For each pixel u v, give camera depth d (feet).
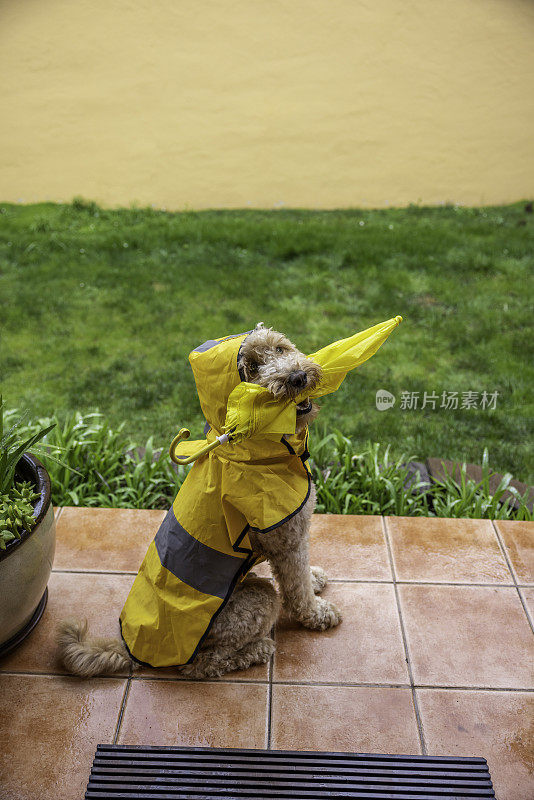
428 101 34.91
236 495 8.05
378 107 34.99
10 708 8.75
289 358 7.59
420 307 24.16
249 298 24.84
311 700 8.87
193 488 8.66
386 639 9.77
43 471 9.46
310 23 34.14
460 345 21.72
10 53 34.12
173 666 9.01
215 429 8.55
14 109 34.76
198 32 34.12
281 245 29.12
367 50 34.40
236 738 8.38
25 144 35.12
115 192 35.73
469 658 9.45
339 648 9.62
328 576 10.92
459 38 34.09
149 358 21.02
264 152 35.47
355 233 30.63
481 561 11.23
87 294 25.29
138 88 34.68
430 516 13.50
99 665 8.91
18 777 7.95
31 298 24.75
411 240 29.55
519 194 35.70
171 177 35.60
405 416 18.20
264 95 34.88
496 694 8.93
